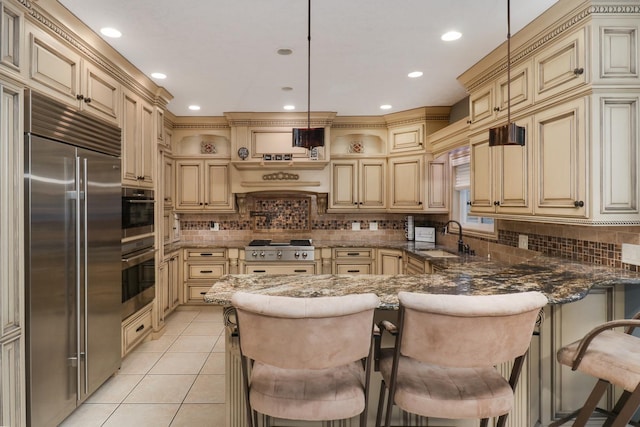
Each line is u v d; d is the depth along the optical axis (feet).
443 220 15.14
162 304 12.45
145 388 8.67
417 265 12.47
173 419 7.42
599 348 4.95
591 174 6.18
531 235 9.45
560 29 6.77
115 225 8.71
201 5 6.90
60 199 6.79
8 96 5.79
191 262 15.08
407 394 4.21
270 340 3.77
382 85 11.40
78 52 7.57
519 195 8.01
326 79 10.85
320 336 3.71
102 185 8.14
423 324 3.83
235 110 14.44
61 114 6.86
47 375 6.52
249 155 15.06
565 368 6.29
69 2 6.72
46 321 6.48
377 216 16.79
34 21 6.30
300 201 16.74
